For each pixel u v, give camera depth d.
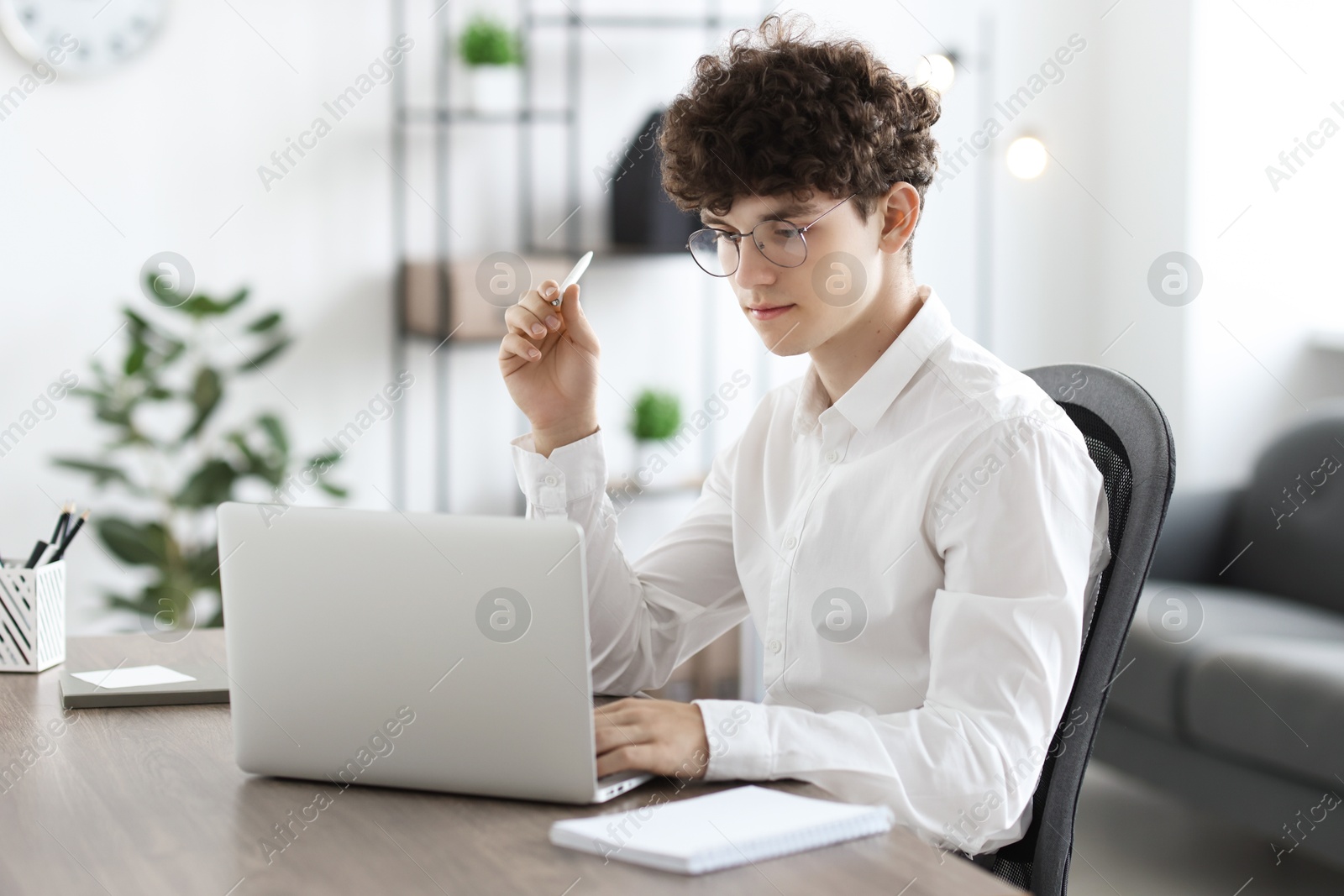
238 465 2.72
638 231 3.06
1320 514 2.74
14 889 0.82
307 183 2.91
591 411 1.33
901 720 1.02
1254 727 2.17
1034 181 3.58
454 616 0.92
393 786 0.98
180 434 2.82
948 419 1.16
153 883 0.82
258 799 0.98
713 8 3.24
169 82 2.76
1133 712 2.45
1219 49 3.32
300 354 2.94
